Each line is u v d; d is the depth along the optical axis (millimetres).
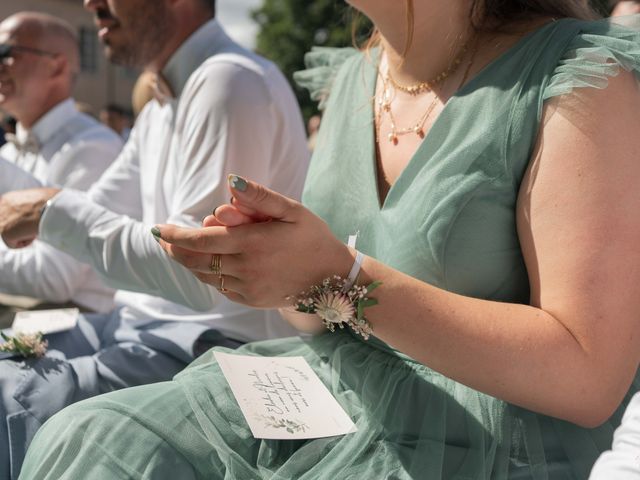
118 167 2479
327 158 1622
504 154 1279
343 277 1203
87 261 1995
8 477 1669
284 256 1166
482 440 1272
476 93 1359
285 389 1413
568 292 1177
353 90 1662
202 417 1335
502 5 1476
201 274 1228
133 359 1899
